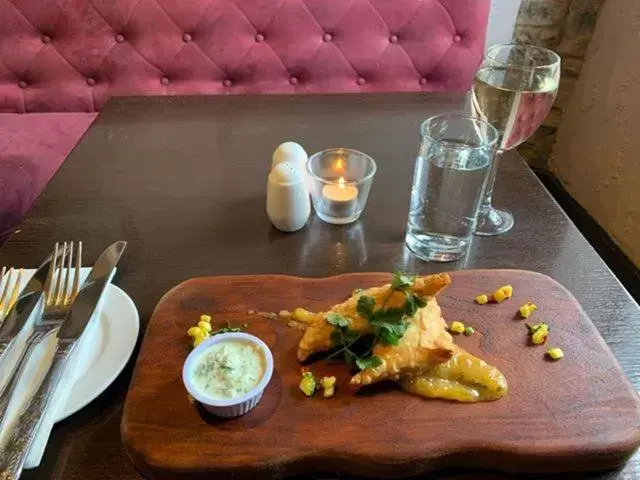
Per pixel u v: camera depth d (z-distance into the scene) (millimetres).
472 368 543
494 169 837
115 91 1529
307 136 1051
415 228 776
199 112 1132
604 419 515
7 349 587
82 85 1530
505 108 783
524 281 677
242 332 592
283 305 640
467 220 758
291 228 799
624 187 1629
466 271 692
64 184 912
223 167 961
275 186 764
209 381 521
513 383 550
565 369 564
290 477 503
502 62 845
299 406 528
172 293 652
